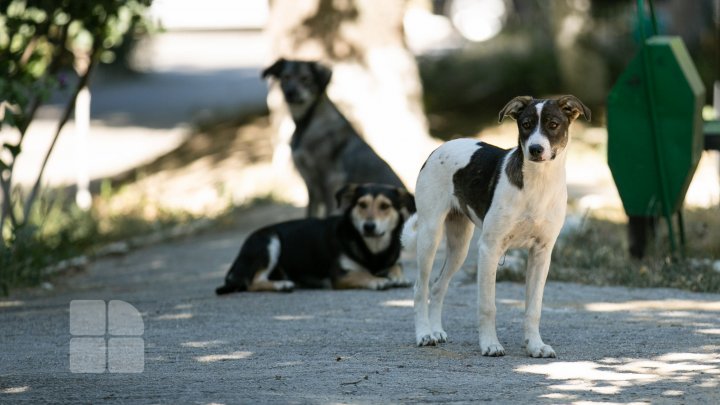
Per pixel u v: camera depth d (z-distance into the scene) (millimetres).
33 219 17031
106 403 6699
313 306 10398
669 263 11625
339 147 14188
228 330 9289
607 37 29469
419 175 8625
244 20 78688
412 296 10875
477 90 29047
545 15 30969
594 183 20703
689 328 9070
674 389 6973
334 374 7508
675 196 11977
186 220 18250
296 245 11641
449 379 7348
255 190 20250
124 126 34812
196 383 7246
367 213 11180
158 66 58156
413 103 22516
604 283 11422
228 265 13797
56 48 14414
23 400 6797
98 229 17688
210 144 25594
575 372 7520
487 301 8102
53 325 9727
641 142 12102
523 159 7660
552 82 28906
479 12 60625
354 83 21859
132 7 14484
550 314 9812
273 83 21453
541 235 7883
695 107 11758
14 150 13219
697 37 29547
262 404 6645
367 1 21953
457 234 8648
